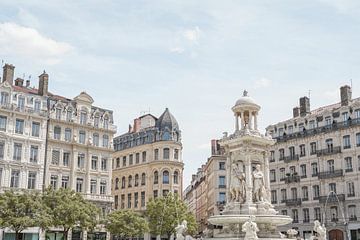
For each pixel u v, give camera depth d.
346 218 67.31
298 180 74.69
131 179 87.31
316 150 73.44
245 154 30.39
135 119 94.56
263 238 26.56
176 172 83.44
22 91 64.88
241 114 32.28
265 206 29.55
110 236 71.44
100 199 68.69
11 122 61.12
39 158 63.12
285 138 78.25
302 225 72.62
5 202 47.19
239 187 30.22
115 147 93.31
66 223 50.81
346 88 73.06
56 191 53.25
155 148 84.00
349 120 69.50
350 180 67.94
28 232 60.25
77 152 67.56
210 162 92.94
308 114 79.00
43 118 64.44
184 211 69.06
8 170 59.66
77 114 68.75
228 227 28.86
